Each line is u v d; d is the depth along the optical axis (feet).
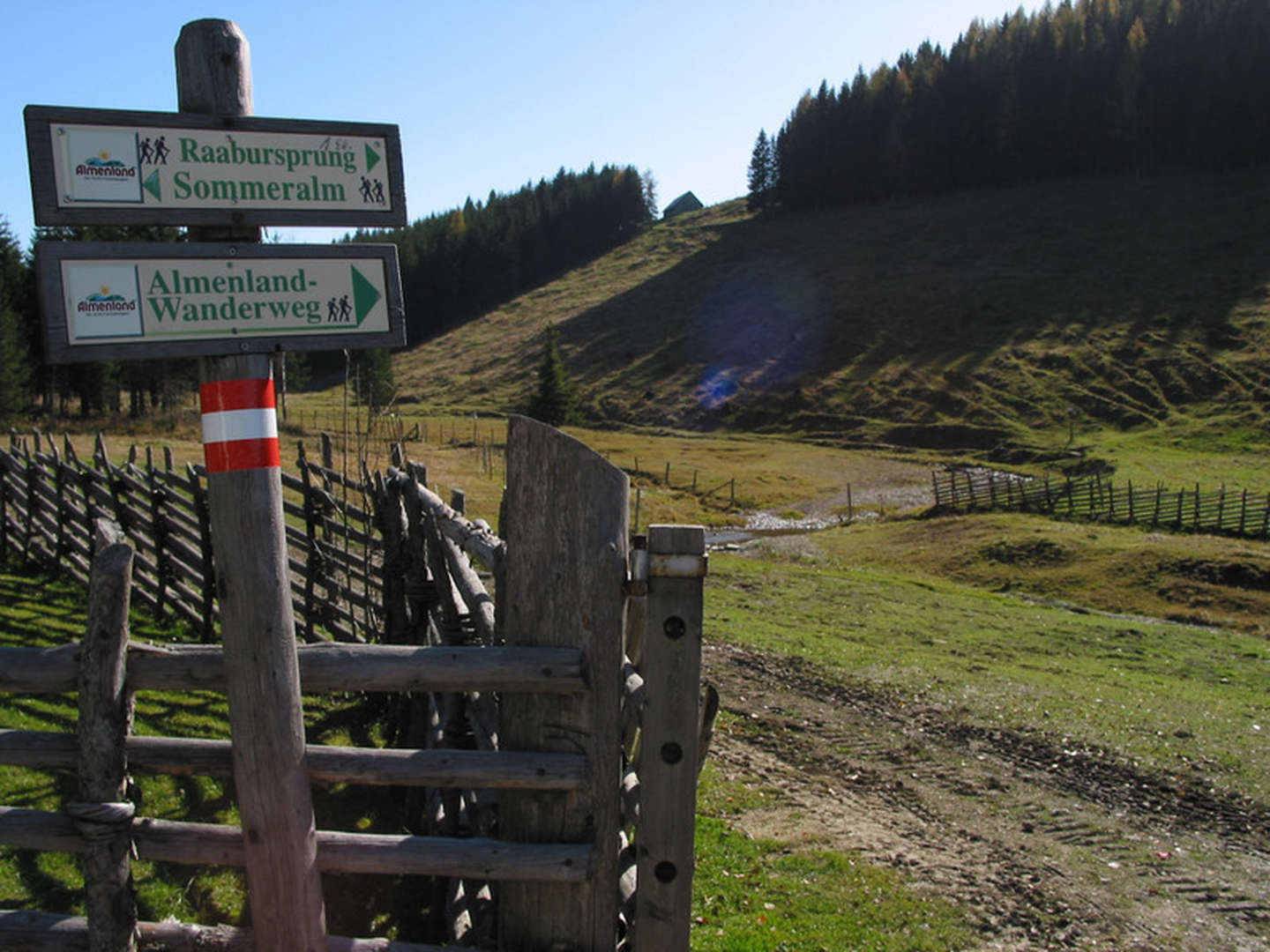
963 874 22.54
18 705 22.21
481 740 15.55
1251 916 21.83
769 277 386.32
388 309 11.26
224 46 10.35
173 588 33.37
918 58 517.55
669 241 509.35
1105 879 23.29
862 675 42.70
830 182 474.90
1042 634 60.64
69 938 10.88
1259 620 75.66
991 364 259.19
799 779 28.58
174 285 10.16
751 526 134.92
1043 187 409.08
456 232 520.42
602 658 10.65
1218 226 320.70
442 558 18.35
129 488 35.99
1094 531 106.22
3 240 164.66
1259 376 218.18
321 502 30.66
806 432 245.04
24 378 138.51
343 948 11.01
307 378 284.82
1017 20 478.18
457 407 311.27
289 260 10.68
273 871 10.51
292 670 10.43
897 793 28.30
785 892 20.11
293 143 10.73
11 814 10.66
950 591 76.02
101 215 9.93
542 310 443.73
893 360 279.28
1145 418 212.43
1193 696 44.62
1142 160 396.37
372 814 19.08
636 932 11.02
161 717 22.57
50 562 38.42
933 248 370.53
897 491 163.73
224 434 10.25
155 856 10.80
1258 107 369.09
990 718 36.96
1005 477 172.35
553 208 558.97
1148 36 409.90
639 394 296.10
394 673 10.56
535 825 11.08
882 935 18.72
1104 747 34.12
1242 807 29.01
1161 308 270.67
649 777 10.75
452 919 13.75
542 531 10.67
